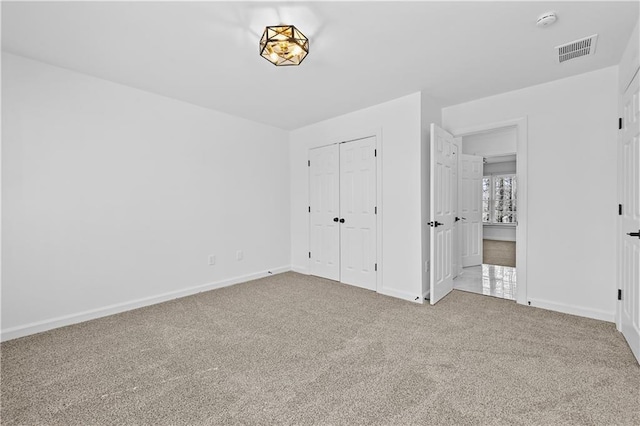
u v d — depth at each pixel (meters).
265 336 2.40
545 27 1.99
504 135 6.00
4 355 2.10
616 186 2.56
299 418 1.47
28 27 1.97
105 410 1.54
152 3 1.73
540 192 2.96
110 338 2.37
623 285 2.34
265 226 4.40
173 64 2.52
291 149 4.76
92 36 2.09
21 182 2.40
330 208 4.18
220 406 1.56
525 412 1.48
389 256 3.47
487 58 2.43
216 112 3.77
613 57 2.41
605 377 1.77
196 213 3.59
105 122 2.85
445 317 2.76
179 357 2.07
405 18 1.88
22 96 2.40
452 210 3.58
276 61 2.20
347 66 2.56
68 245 2.64
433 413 1.49
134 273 3.06
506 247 7.16
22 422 1.45
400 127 3.32
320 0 1.71
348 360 2.01
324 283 4.01
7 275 2.35
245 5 1.75
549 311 2.88
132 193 3.04
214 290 3.69
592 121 2.67
